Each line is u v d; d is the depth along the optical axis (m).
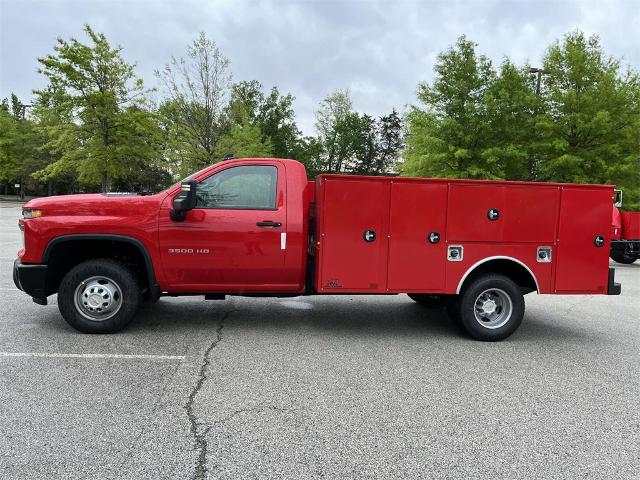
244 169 5.96
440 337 6.32
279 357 5.24
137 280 5.95
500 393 4.43
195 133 25.25
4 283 8.79
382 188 5.97
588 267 6.38
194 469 3.03
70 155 26.62
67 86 25.78
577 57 21.38
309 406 4.00
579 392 4.51
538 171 22.48
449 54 21.94
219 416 3.76
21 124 48.19
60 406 3.86
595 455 3.35
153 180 42.81
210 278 5.91
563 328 7.04
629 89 21.38
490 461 3.23
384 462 3.17
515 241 6.21
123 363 4.89
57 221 5.62
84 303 5.79
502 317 6.25
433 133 22.06
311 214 6.36
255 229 5.86
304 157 55.12
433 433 3.60
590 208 6.32
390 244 6.03
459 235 6.12
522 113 21.41
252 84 52.69
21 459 3.08
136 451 3.22
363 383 4.56
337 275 5.98
